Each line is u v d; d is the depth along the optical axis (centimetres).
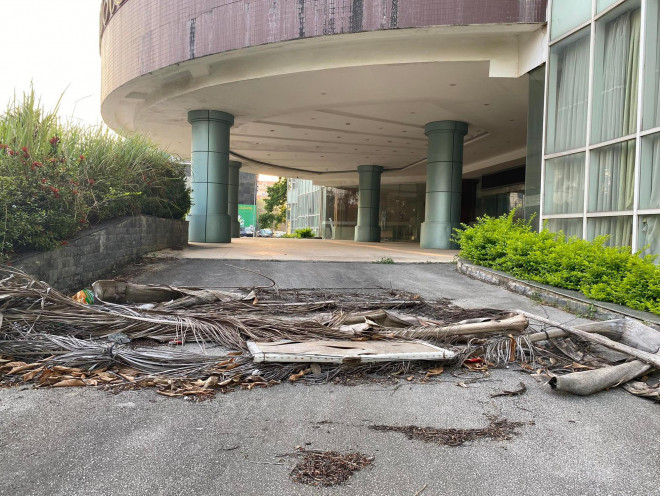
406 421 337
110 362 425
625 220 886
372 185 3303
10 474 254
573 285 785
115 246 1041
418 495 244
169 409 346
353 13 1260
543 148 1157
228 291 801
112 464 267
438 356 446
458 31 1252
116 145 1154
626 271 704
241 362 430
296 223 6319
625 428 332
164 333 518
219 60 1475
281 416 340
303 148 2730
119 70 1750
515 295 866
